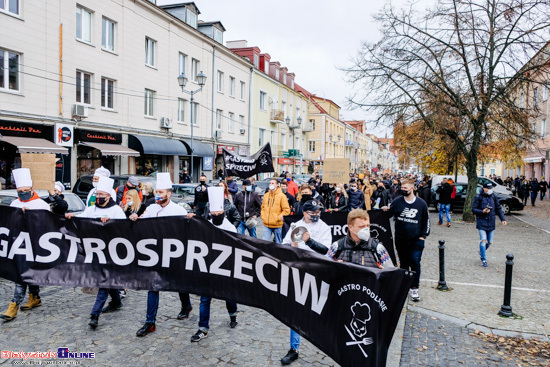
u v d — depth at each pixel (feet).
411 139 64.75
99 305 16.47
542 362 14.32
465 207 56.08
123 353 14.46
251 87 117.80
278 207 28.32
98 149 63.00
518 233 45.27
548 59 49.60
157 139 77.00
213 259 14.28
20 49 52.11
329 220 24.13
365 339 10.69
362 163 283.18
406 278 10.46
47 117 55.77
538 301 20.85
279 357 14.48
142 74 74.69
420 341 16.02
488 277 25.62
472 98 51.96
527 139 52.49
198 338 15.53
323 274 11.59
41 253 16.57
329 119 198.18
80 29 61.82
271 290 12.85
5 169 52.90
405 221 20.48
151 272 15.51
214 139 98.22
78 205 28.55
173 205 17.06
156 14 77.46
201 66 92.94
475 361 14.38
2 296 20.47
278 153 138.10
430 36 52.31
